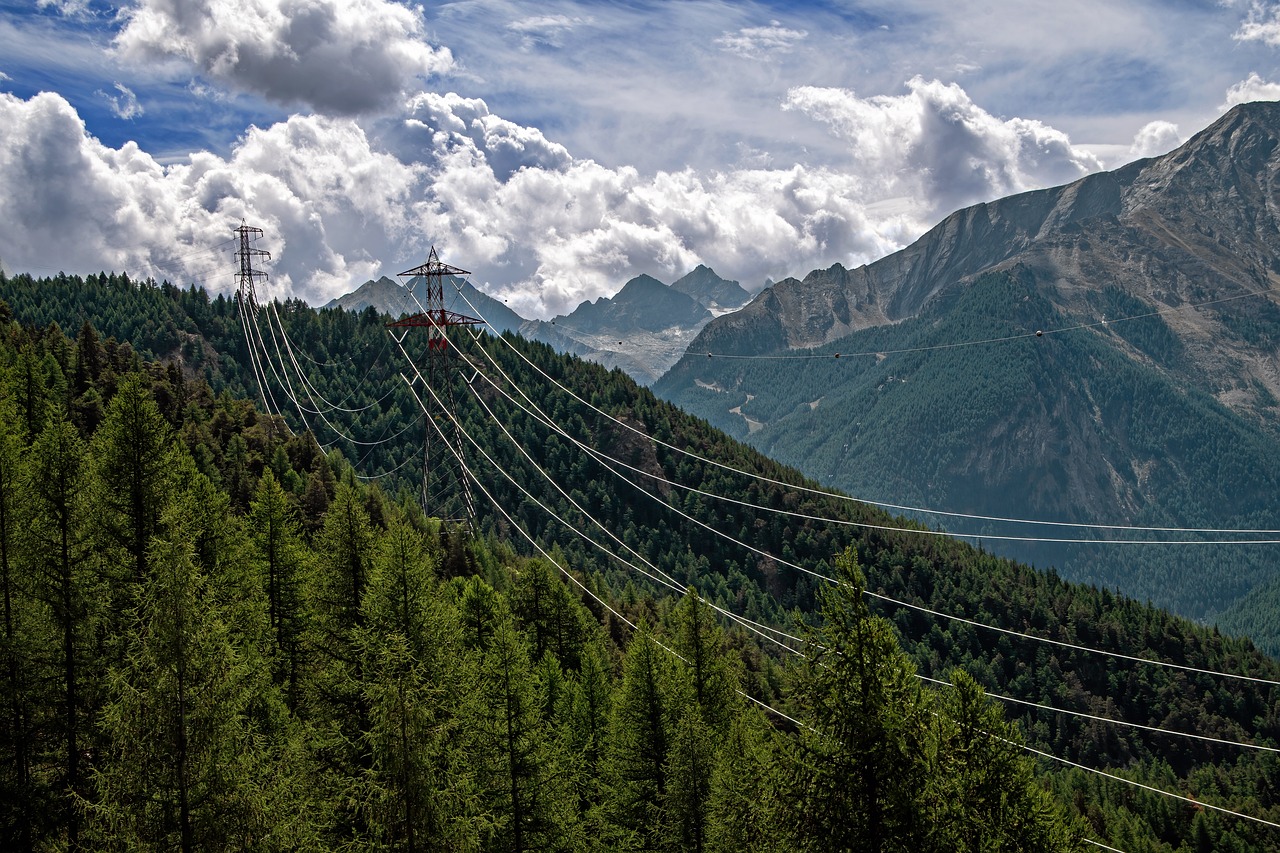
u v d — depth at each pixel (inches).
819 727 1121.4
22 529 1424.7
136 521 1572.3
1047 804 1158.3
